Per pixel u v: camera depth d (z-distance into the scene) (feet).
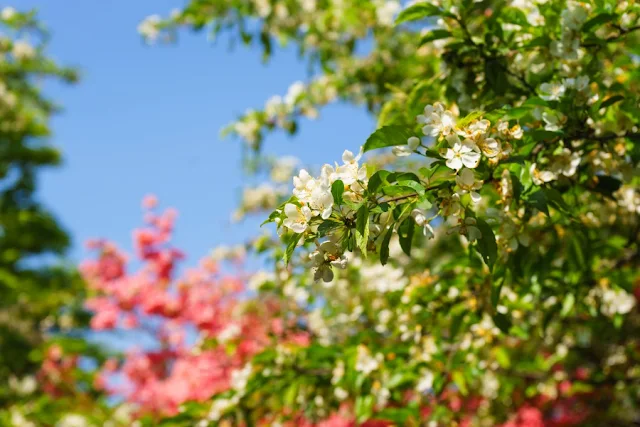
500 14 8.50
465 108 8.55
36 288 43.04
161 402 20.70
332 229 5.57
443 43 8.96
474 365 11.23
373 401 11.00
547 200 7.08
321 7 15.88
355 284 12.65
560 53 7.75
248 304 15.19
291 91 14.65
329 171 5.77
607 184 8.03
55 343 24.76
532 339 13.74
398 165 15.07
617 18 7.77
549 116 7.21
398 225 5.97
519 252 8.07
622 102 7.87
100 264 25.57
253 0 15.49
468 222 6.16
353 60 16.19
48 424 18.69
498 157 6.15
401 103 10.33
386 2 15.38
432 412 10.91
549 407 16.88
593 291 10.63
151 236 24.36
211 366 16.92
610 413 15.08
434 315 10.42
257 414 11.78
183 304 22.35
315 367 11.21
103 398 23.22
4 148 49.11
